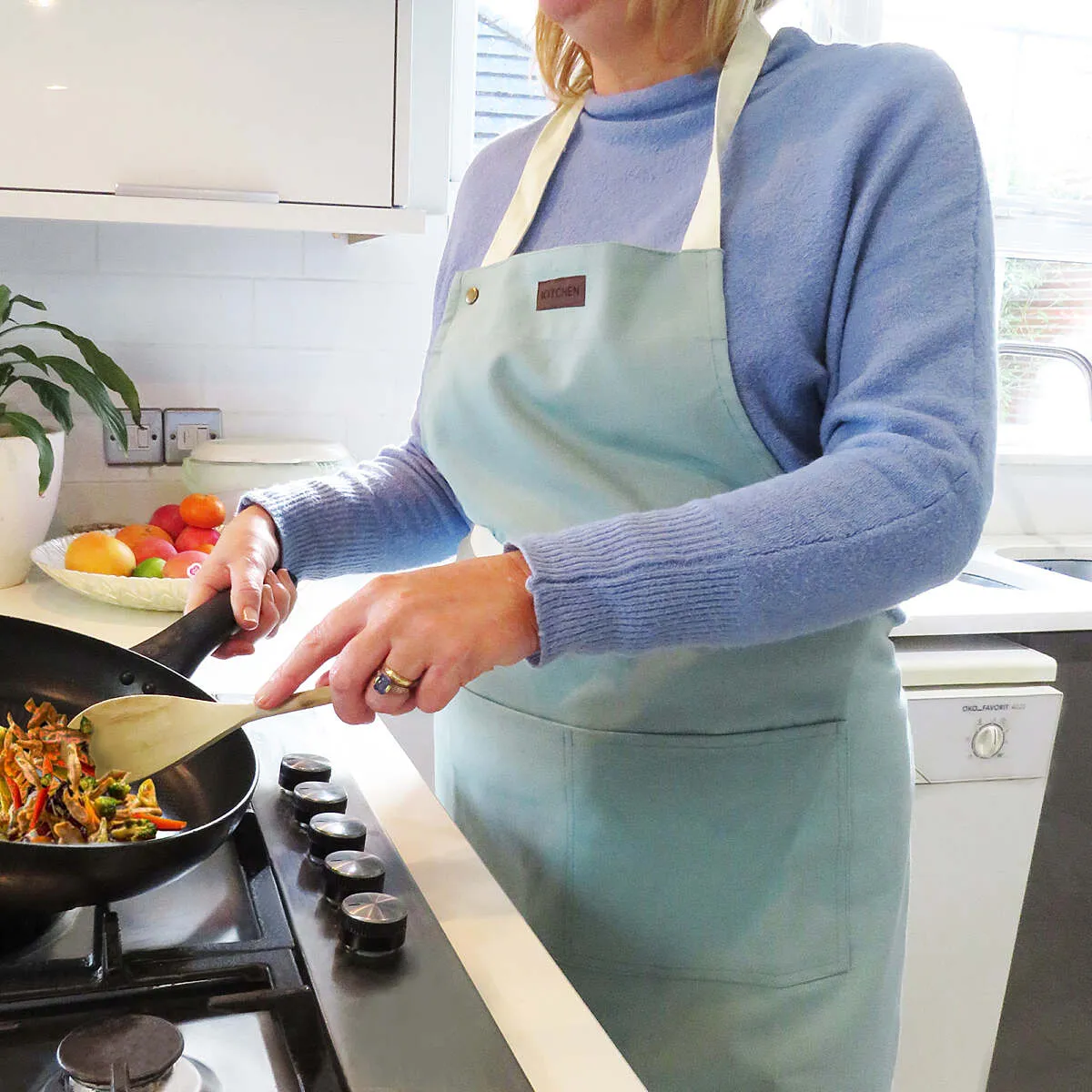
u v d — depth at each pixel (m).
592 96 0.97
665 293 0.84
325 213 1.51
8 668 0.80
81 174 1.44
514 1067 0.53
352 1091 0.50
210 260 1.80
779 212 0.81
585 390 0.86
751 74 0.85
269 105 1.48
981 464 0.69
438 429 0.96
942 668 1.51
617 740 0.87
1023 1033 1.67
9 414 1.49
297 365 1.87
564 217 0.95
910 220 0.75
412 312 1.91
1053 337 2.34
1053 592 1.69
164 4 1.42
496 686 0.92
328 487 1.00
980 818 1.55
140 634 1.38
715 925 0.88
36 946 0.62
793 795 0.87
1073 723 1.62
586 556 0.62
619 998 0.90
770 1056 0.88
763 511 0.64
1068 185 2.26
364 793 0.86
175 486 1.84
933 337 0.72
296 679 0.64
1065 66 2.20
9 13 1.38
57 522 1.80
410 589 0.62
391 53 1.50
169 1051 0.49
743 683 0.85
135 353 1.80
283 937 0.63
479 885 0.73
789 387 0.81
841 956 0.90
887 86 0.79
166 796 0.78
